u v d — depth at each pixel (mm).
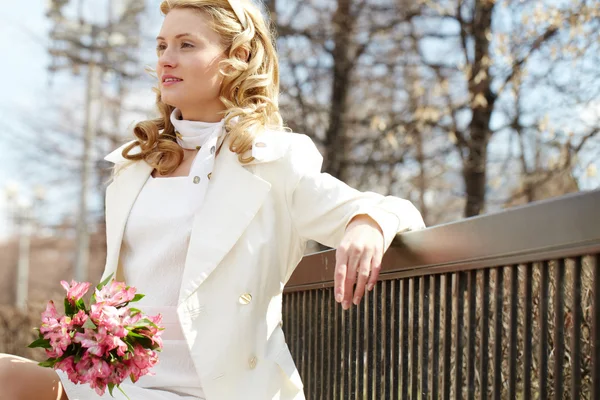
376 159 12812
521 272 2834
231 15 2787
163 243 2627
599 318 1805
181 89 2748
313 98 13555
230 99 2801
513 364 2123
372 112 13234
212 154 2658
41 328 2266
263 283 2602
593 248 1767
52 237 31000
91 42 17562
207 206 2617
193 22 2750
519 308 2818
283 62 13211
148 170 2779
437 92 11633
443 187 13836
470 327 2350
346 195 2609
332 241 2627
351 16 13289
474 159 11469
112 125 18734
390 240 2537
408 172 12852
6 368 2350
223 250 2549
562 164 10039
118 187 2791
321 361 3553
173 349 2543
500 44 10570
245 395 2506
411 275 2686
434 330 2570
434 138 12648
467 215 11859
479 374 2318
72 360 2264
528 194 10898
